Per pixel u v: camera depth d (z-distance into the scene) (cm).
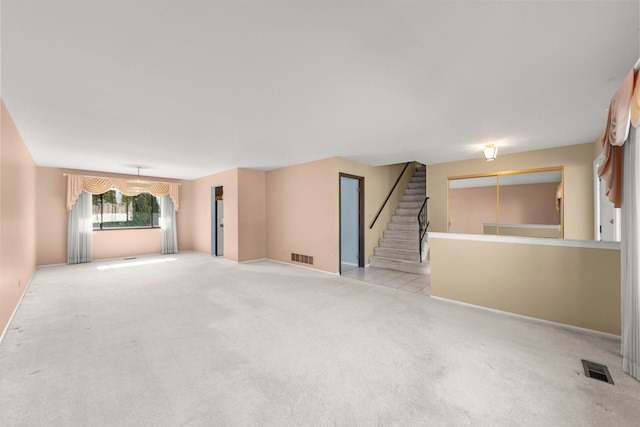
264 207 700
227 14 151
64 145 428
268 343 251
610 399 176
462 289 358
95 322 297
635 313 199
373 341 255
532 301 307
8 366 211
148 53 189
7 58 192
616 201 230
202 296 393
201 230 809
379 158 545
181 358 224
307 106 282
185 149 462
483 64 203
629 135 209
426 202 598
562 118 316
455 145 440
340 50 187
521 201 489
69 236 630
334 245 532
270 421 157
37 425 153
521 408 168
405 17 154
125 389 184
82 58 194
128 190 664
